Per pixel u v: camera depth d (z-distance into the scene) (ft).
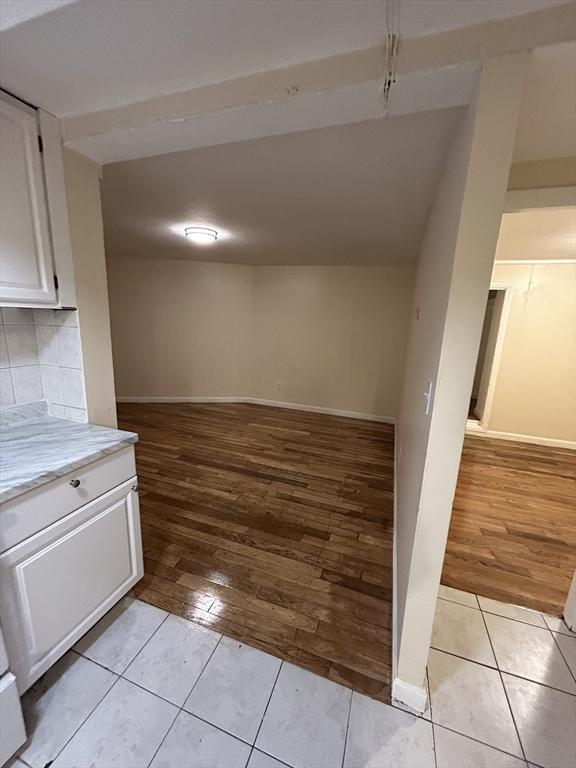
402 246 10.59
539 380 12.97
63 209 4.54
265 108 3.41
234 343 16.92
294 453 11.34
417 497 3.85
